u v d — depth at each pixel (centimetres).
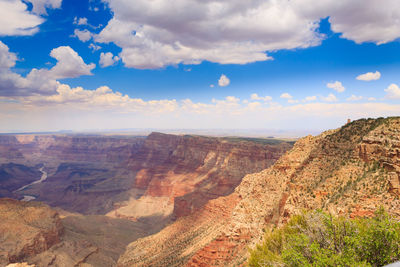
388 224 1602
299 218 2145
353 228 1730
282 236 2078
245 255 6306
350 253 1529
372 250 1559
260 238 6259
